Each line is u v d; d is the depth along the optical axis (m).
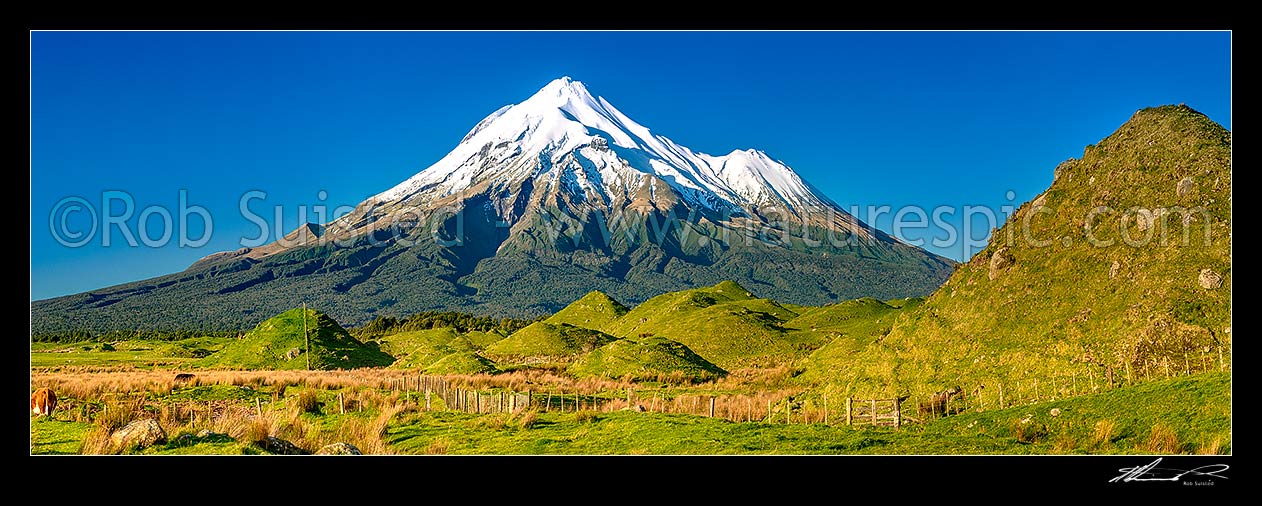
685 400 42.50
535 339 116.12
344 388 54.06
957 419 28.67
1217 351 30.05
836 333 102.12
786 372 60.97
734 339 105.50
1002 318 39.38
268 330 103.62
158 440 22.78
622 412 32.41
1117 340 33.31
